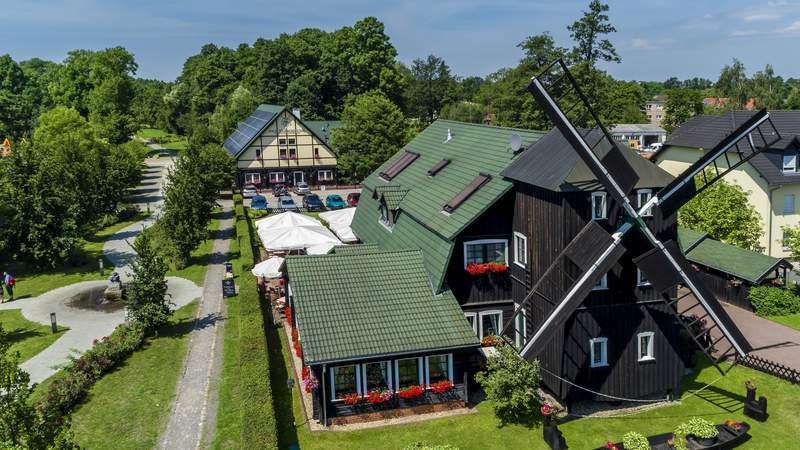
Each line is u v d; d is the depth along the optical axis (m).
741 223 43.50
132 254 53.94
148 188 89.00
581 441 24.58
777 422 25.78
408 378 26.94
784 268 39.78
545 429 24.56
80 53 148.50
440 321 27.23
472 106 124.44
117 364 31.62
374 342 25.92
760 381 29.42
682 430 23.80
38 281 47.16
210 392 28.45
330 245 43.56
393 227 36.78
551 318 24.41
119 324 37.34
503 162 31.50
